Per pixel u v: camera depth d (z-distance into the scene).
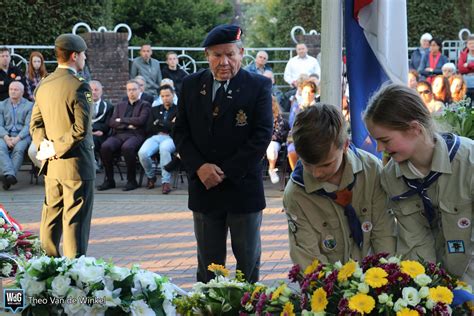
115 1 20.72
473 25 17.72
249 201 4.79
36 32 15.00
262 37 23.45
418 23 17.52
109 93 13.73
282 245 7.56
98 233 8.21
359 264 3.02
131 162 10.84
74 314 3.14
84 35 13.67
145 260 7.04
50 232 6.37
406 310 2.63
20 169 12.34
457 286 2.87
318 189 3.30
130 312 3.14
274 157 10.79
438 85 11.26
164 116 10.91
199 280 4.98
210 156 4.79
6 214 4.64
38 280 3.21
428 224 3.25
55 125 6.16
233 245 4.89
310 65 13.31
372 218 3.34
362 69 5.01
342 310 2.64
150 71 13.06
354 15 4.97
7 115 11.08
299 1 17.94
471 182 3.13
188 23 21.83
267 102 4.78
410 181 3.19
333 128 3.10
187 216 9.09
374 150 4.96
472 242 3.19
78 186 6.22
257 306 2.92
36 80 12.23
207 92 4.77
